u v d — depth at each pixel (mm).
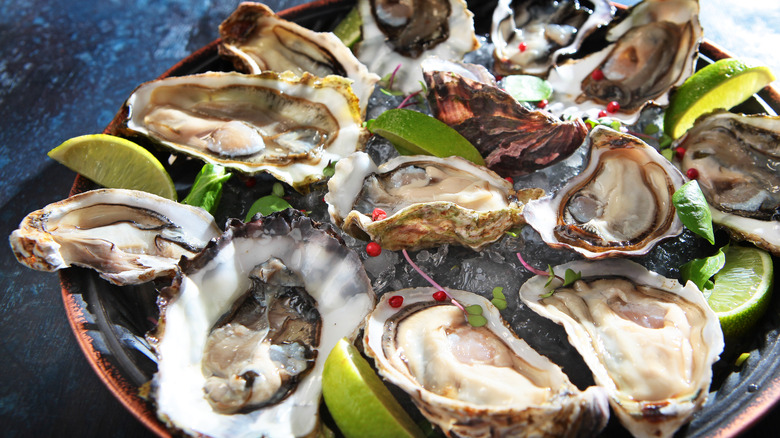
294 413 358
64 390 408
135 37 582
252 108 456
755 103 446
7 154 509
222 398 357
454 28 480
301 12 485
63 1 604
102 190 404
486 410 335
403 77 482
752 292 379
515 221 396
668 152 431
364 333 369
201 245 403
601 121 446
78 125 528
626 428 347
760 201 411
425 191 413
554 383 352
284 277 394
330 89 445
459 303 386
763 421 373
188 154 436
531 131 415
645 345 359
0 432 396
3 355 420
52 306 438
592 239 395
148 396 346
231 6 602
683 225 394
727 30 550
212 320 382
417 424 358
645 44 471
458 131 431
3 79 553
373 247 398
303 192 427
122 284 386
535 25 494
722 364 367
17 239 380
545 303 382
